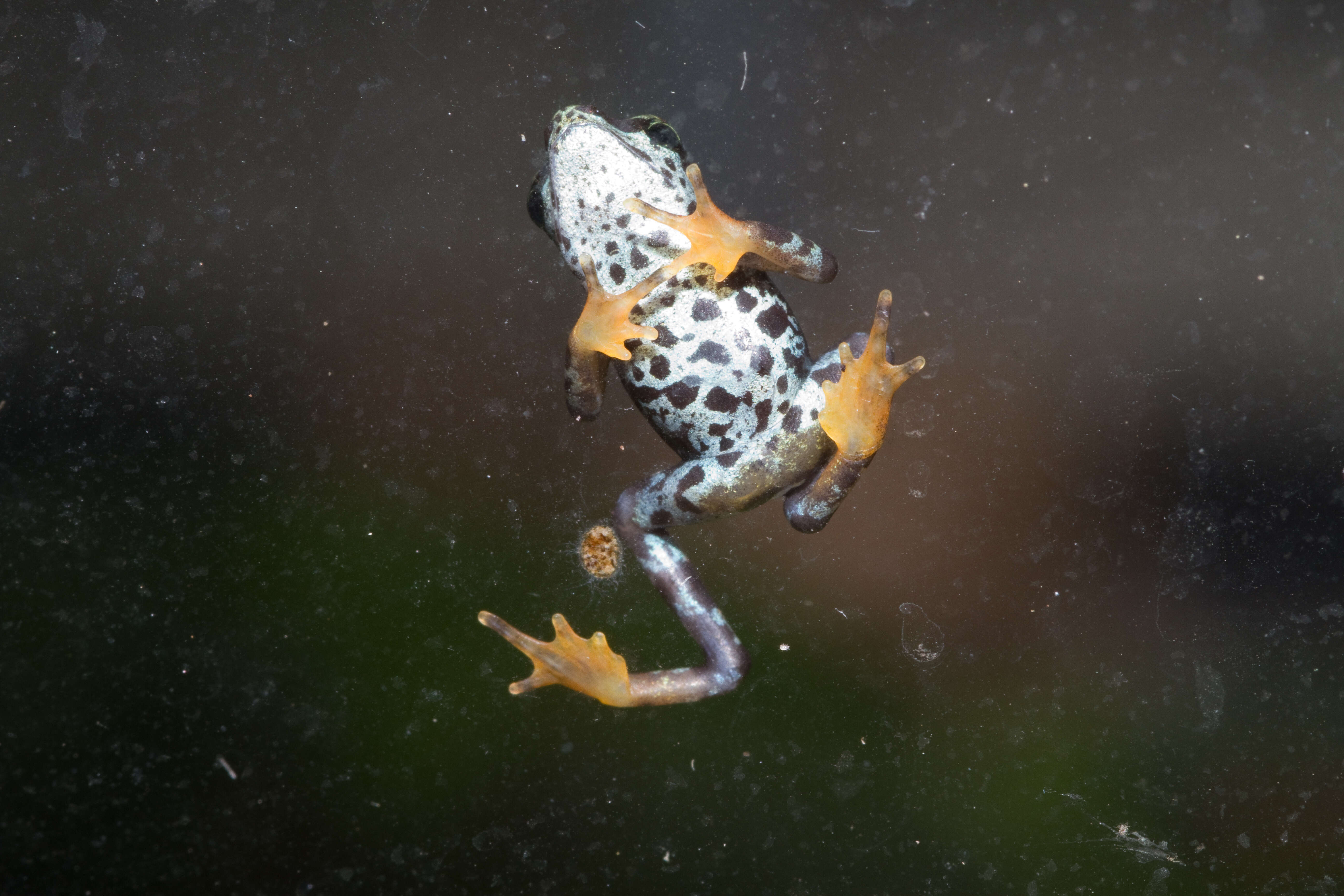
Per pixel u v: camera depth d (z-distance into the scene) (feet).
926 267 1.07
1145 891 1.02
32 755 1.03
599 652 0.99
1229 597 1.05
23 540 1.05
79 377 1.06
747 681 1.02
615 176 0.99
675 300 0.99
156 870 1.02
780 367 0.99
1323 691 1.04
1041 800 1.03
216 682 1.04
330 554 1.05
